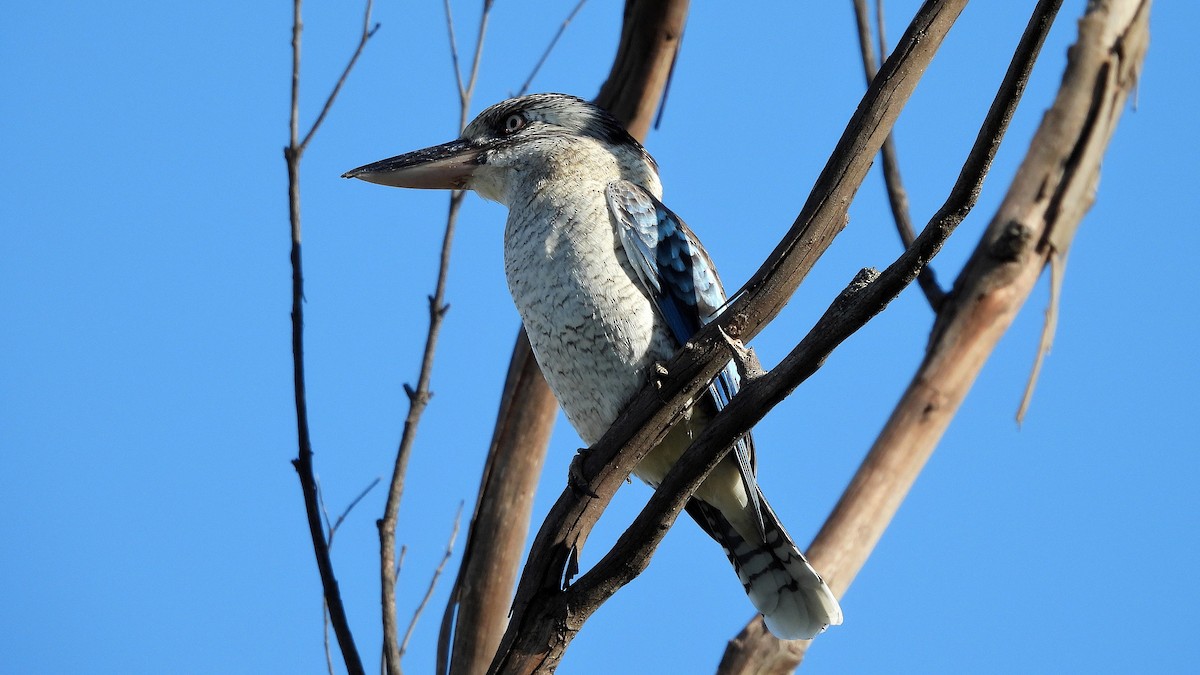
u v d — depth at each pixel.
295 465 6.98
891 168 9.27
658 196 9.07
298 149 7.32
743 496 7.86
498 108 9.11
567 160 8.52
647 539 6.54
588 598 6.71
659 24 9.99
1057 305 9.13
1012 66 5.20
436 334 7.41
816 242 6.10
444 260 7.57
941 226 5.48
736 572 8.16
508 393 9.20
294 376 7.07
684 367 6.50
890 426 8.84
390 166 9.05
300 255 7.18
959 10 5.84
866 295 5.76
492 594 8.75
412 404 7.26
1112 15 9.62
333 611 6.78
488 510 8.92
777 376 6.05
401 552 7.77
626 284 7.77
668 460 7.80
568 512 6.86
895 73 5.85
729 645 8.24
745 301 6.29
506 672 6.77
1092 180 9.32
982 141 5.32
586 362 7.80
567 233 7.89
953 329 8.97
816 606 7.99
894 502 8.69
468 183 9.02
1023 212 9.13
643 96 10.03
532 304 7.96
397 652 6.94
